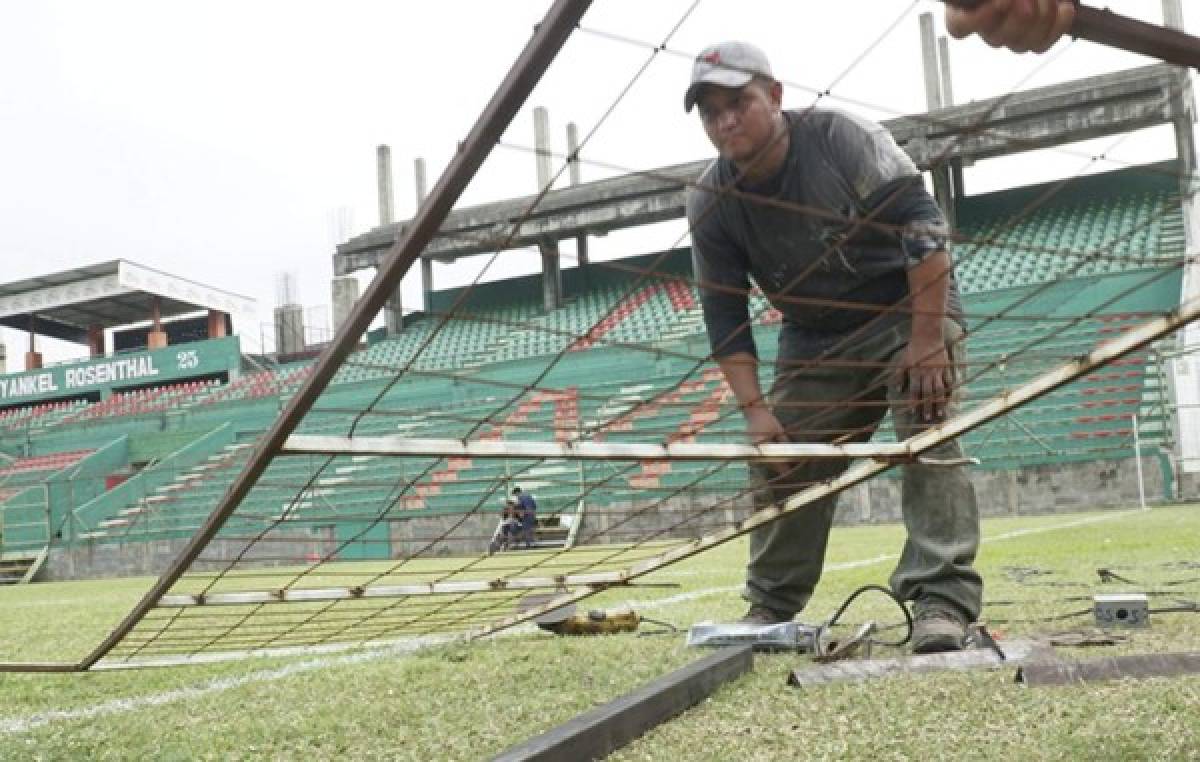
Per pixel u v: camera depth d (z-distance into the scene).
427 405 26.20
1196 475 17.70
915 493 3.45
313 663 4.13
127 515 24.66
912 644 3.23
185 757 2.35
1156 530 10.52
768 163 3.32
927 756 1.83
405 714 2.69
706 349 23.36
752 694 2.57
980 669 2.74
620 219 29.17
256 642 4.51
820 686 2.62
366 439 2.24
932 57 28.92
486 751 2.19
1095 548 8.41
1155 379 18.22
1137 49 1.47
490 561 14.12
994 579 5.96
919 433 3.41
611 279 31.38
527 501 17.17
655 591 6.98
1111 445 17.95
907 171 3.27
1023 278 23.27
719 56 3.19
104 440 31.19
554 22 1.30
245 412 28.88
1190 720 1.95
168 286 38.41
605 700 2.71
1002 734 1.96
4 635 6.93
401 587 3.72
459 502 20.92
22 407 39.72
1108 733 1.90
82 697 3.53
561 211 29.66
